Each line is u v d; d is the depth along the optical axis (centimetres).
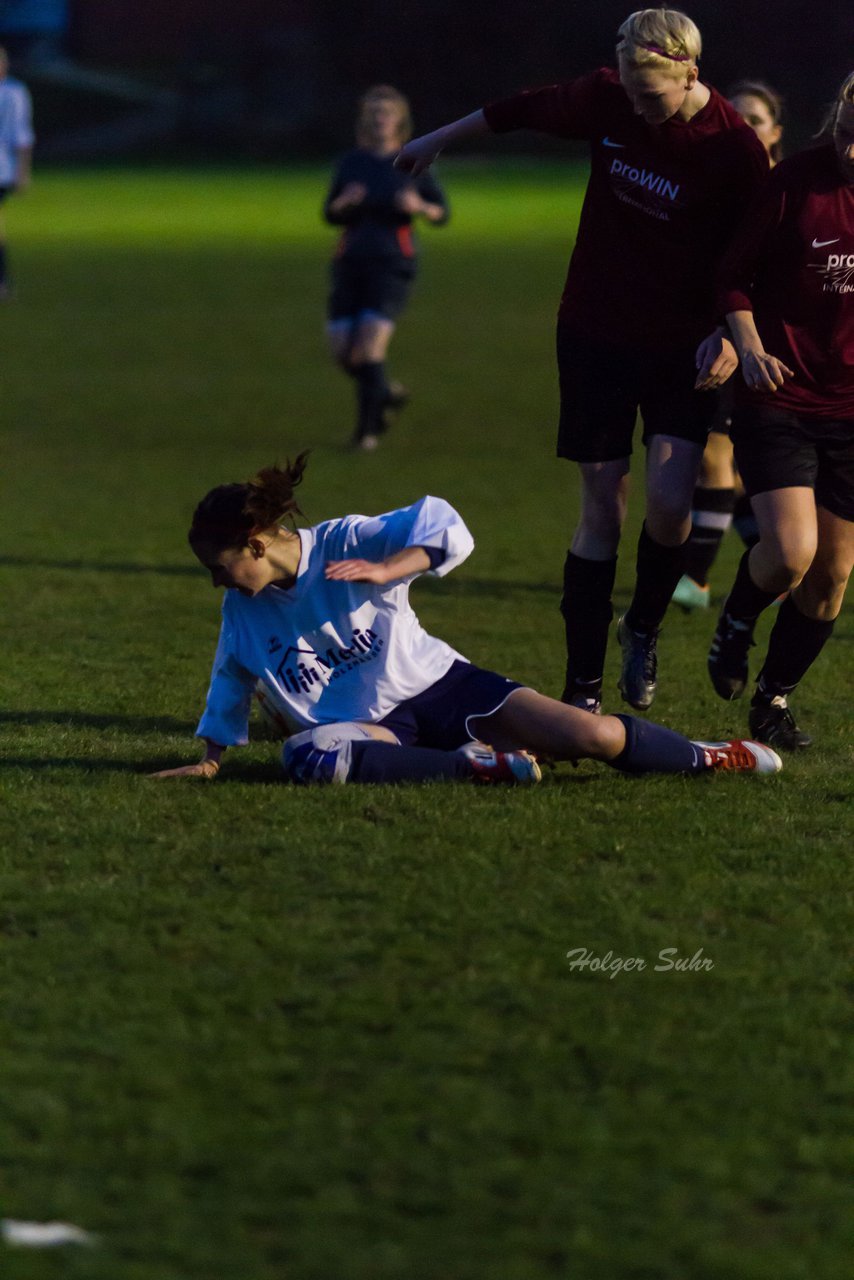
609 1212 1011
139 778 1811
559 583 3044
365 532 1762
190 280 9112
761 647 2655
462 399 5509
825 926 1429
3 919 1423
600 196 1962
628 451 2020
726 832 1656
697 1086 1154
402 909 1441
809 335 1858
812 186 1816
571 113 1953
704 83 1909
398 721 1816
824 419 1875
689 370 1964
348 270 4578
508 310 8006
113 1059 1180
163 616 2733
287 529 1791
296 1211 1007
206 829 1641
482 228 12138
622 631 2125
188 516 3656
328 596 1772
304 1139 1080
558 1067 1173
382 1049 1195
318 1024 1232
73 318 7612
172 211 13400
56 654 2461
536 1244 980
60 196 14775
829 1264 966
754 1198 1030
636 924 1415
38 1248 967
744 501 2922
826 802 1777
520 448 4594
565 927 1410
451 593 2950
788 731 2020
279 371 6162
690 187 1898
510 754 1770
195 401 5441
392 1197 1023
